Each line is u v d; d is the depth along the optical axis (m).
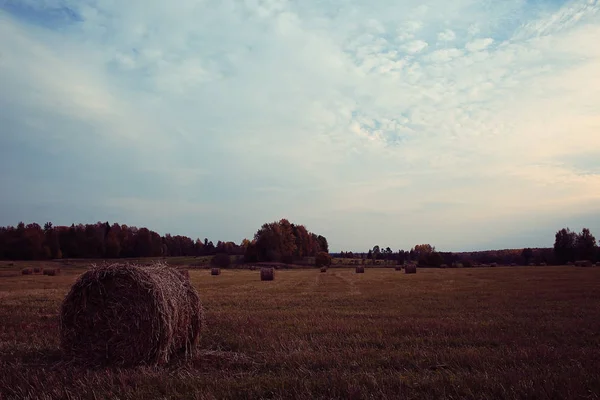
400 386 6.31
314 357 8.21
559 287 24.72
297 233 122.56
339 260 120.56
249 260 105.56
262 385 6.58
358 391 6.08
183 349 9.99
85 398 6.25
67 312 9.24
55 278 42.62
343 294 23.16
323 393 6.22
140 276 9.20
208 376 7.29
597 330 10.97
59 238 100.81
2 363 8.41
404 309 15.98
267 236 105.69
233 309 16.80
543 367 7.32
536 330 11.01
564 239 108.75
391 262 113.06
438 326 11.72
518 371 6.99
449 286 27.75
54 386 6.79
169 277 9.95
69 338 9.17
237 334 11.11
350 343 9.73
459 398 5.88
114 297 9.15
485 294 21.14
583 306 15.93
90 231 102.69
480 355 8.20
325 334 10.82
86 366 8.77
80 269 67.00
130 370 8.12
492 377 6.66
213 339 10.84
